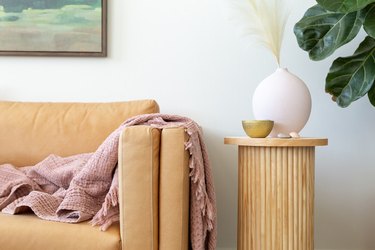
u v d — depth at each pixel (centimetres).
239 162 168
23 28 216
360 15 177
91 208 147
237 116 215
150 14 216
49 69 217
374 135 213
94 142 187
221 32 216
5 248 133
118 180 141
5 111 196
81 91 217
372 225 212
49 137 189
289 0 216
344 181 214
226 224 214
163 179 137
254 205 161
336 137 214
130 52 217
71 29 215
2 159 188
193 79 216
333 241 213
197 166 142
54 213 148
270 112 174
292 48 215
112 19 217
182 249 138
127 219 135
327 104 215
